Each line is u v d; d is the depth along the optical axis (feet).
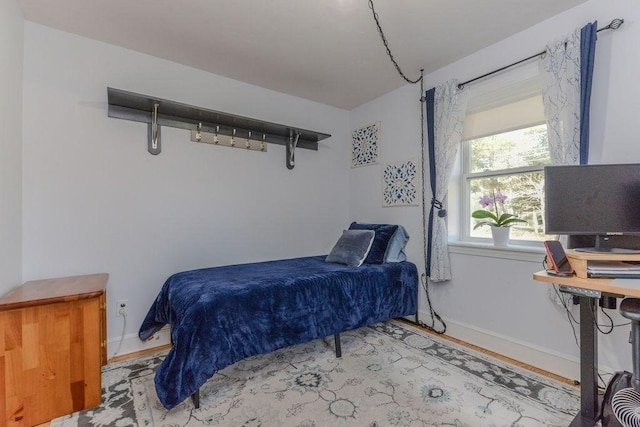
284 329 6.52
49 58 6.71
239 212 9.39
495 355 7.30
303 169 10.82
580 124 5.84
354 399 5.59
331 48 7.61
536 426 4.81
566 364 6.25
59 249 6.82
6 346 4.86
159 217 8.04
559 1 5.92
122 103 7.30
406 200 9.75
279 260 9.87
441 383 6.09
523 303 6.95
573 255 4.61
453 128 8.14
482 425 4.86
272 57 8.03
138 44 7.39
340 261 9.02
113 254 7.44
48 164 6.70
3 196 5.46
